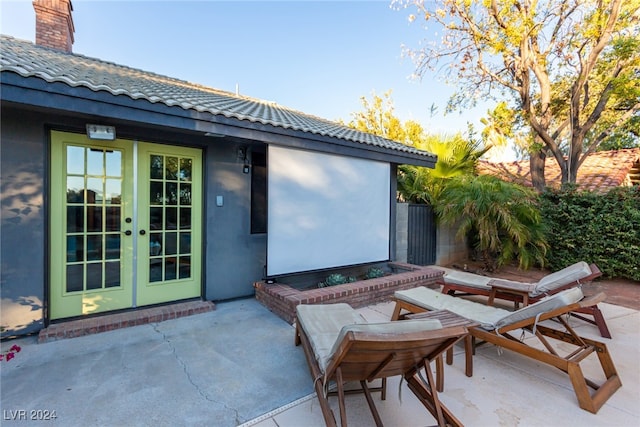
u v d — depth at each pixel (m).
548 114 9.89
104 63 7.04
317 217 5.72
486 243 7.80
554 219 8.13
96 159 4.32
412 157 7.15
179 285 5.03
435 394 2.23
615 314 5.08
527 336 4.19
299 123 6.12
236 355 3.49
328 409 2.19
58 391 2.77
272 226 5.14
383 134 18.36
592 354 3.65
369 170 6.56
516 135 9.53
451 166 9.04
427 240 8.95
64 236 4.13
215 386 2.90
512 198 7.40
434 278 6.49
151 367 3.21
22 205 3.77
